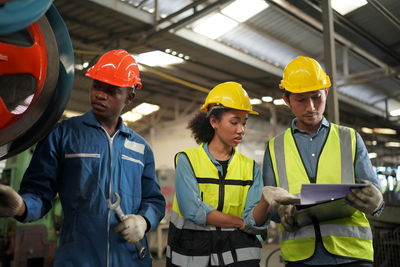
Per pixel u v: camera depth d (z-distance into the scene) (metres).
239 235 1.63
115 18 5.64
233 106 1.68
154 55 6.88
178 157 1.77
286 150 1.69
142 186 1.70
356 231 1.53
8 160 3.96
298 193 1.56
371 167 1.57
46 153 1.45
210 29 5.98
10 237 3.68
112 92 1.51
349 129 1.66
